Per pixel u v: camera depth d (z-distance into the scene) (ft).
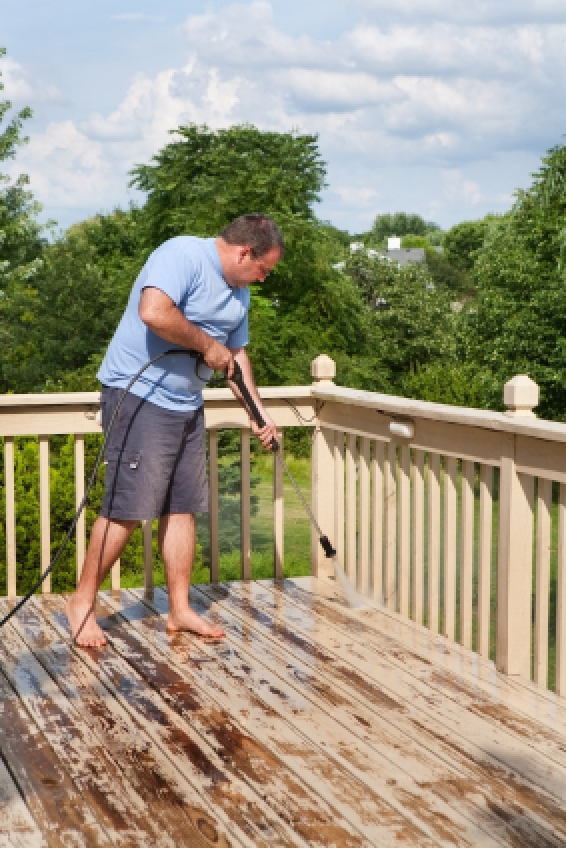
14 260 80.12
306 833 6.98
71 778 7.88
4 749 8.46
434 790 7.69
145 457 11.04
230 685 10.05
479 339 69.92
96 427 13.50
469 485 11.26
